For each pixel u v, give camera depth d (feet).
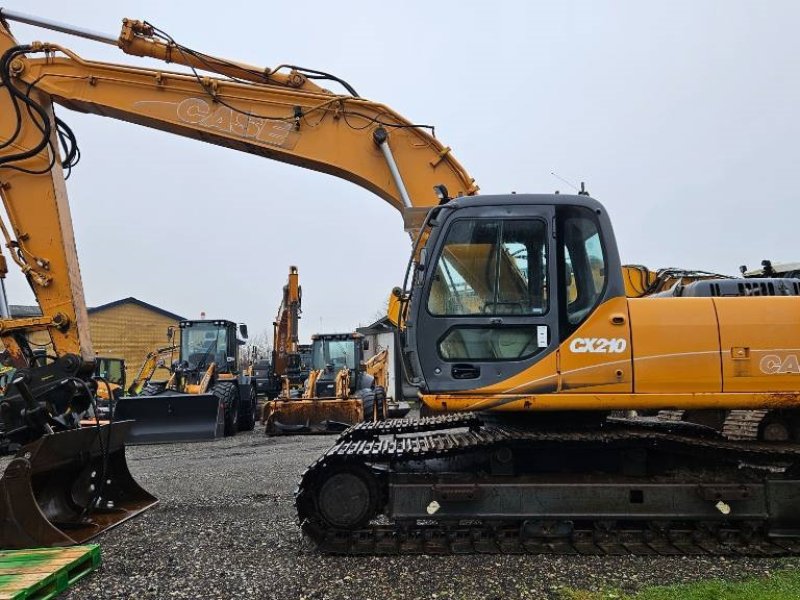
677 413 20.93
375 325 92.68
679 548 15.74
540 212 16.38
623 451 16.60
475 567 14.67
